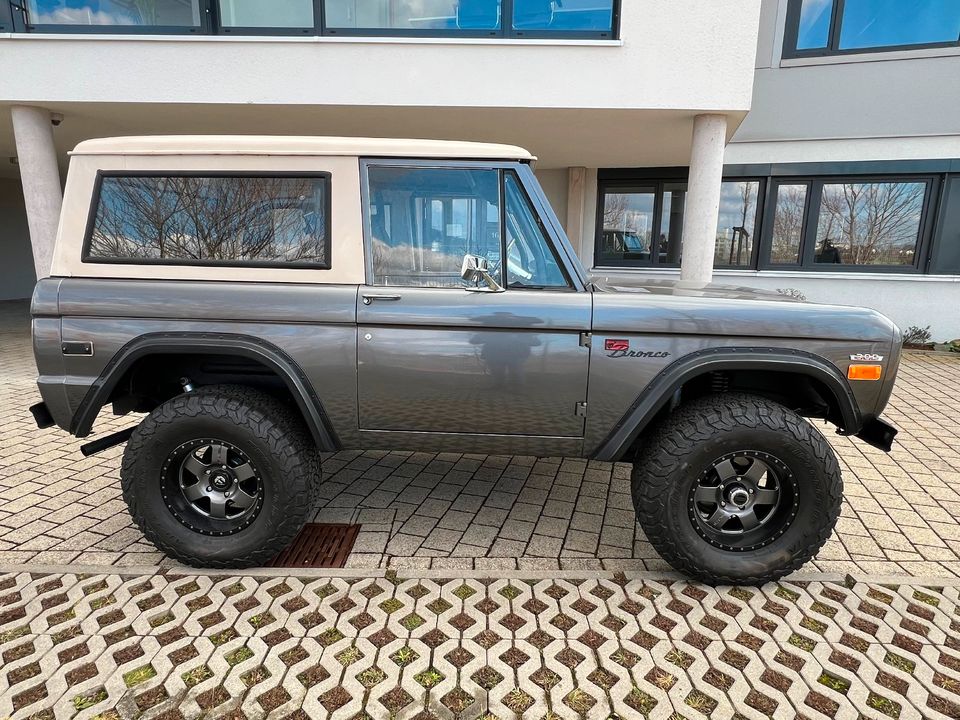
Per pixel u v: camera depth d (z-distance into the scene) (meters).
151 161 2.59
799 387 2.83
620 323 2.52
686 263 6.23
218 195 2.61
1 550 2.91
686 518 2.58
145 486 2.66
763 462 2.59
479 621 2.41
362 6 5.73
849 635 2.35
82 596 2.54
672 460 2.52
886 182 8.70
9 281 13.96
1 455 4.17
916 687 2.08
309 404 2.63
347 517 3.31
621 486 3.77
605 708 1.98
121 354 2.58
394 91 5.68
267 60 5.62
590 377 2.58
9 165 10.66
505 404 2.63
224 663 2.16
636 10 5.41
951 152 8.28
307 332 2.59
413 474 3.93
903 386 6.53
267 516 2.67
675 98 5.59
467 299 2.56
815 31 8.49
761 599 2.58
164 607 2.47
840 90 8.51
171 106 5.79
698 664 2.18
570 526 3.24
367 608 2.49
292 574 2.72
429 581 2.68
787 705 2.00
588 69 5.57
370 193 2.63
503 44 5.54
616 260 9.90
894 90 8.30
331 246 2.60
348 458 4.20
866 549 3.01
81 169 2.61
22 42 5.55
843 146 8.67
